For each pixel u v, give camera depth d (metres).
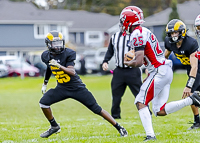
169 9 131.75
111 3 176.88
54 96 17.67
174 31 18.06
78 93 17.61
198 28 19.56
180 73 82.69
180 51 18.78
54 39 17.03
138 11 16.45
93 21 155.00
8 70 87.12
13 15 124.38
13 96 49.38
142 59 15.94
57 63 16.86
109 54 25.42
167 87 17.42
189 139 16.70
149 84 16.52
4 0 131.00
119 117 26.36
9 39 122.38
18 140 17.69
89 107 17.81
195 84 19.64
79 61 90.69
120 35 24.62
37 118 28.12
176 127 20.97
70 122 24.39
